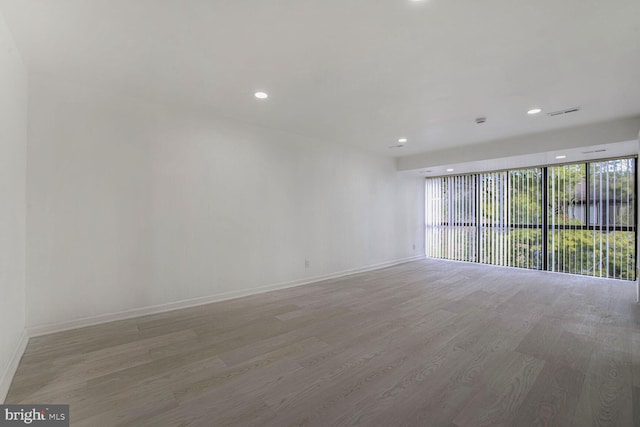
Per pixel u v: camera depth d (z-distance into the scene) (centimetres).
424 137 510
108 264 316
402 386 201
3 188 200
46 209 282
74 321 297
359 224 601
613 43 230
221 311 356
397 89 316
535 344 265
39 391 194
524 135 495
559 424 163
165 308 354
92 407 178
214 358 240
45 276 281
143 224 339
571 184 569
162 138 354
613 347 258
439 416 170
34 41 226
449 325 311
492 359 238
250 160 432
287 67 269
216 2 184
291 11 193
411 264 687
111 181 319
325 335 286
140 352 249
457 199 731
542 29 212
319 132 479
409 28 212
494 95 331
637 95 329
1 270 196
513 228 642
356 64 263
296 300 404
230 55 248
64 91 293
